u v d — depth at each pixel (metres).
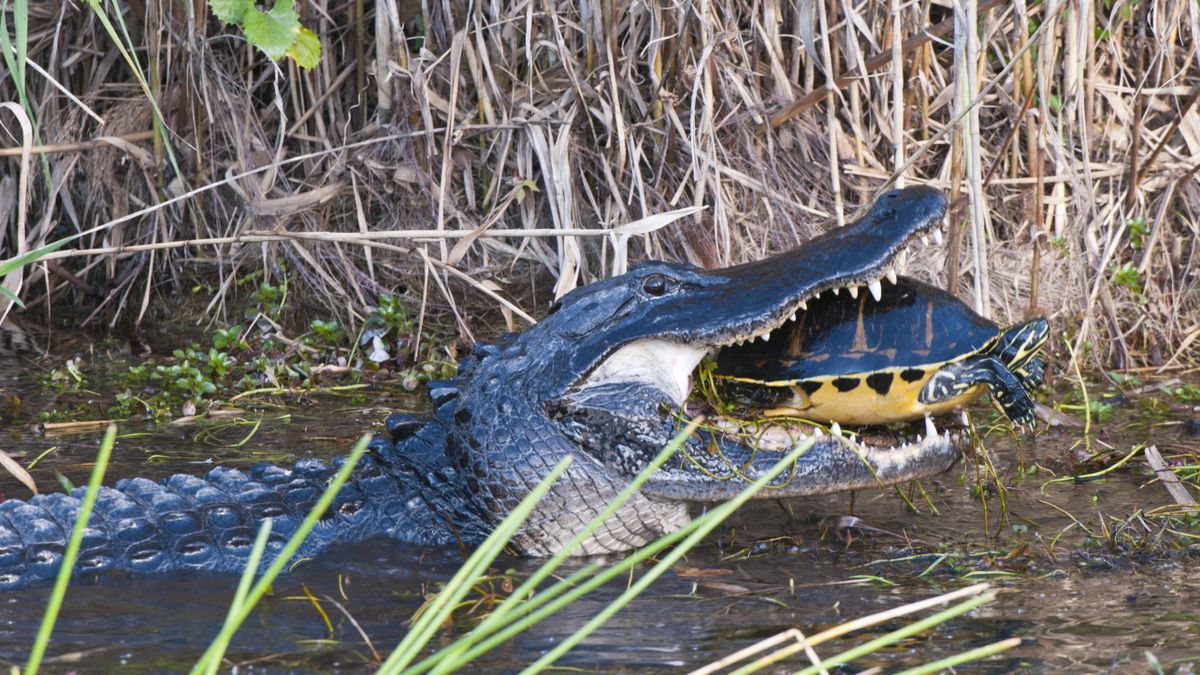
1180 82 17.83
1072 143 16.55
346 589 9.01
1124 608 8.13
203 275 18.98
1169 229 17.69
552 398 9.92
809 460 9.95
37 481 11.64
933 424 10.41
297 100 18.44
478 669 7.21
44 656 7.48
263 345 16.97
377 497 10.42
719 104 16.94
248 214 18.05
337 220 18.41
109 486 11.38
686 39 16.44
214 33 18.88
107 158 19.02
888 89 16.86
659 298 10.02
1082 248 16.81
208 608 8.54
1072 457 12.41
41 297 18.98
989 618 7.97
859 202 17.05
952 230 14.80
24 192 13.12
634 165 15.90
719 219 15.89
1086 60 17.27
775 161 16.91
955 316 10.51
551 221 17.53
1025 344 10.76
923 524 10.44
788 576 9.12
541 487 5.42
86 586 9.01
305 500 10.26
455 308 15.98
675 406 9.96
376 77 18.02
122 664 7.34
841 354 10.16
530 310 17.17
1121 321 16.83
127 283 19.00
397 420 10.78
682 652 7.48
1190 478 11.54
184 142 18.47
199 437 13.38
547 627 8.00
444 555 9.94
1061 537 9.98
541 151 16.36
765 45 16.91
